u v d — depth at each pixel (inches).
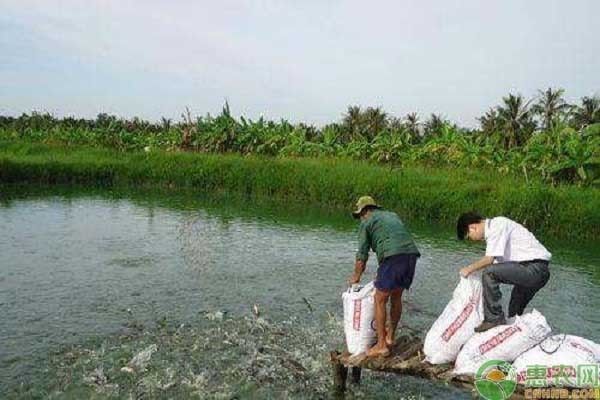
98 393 257.4
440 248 652.1
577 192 903.1
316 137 1868.8
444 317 243.1
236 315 374.9
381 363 242.5
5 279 446.3
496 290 235.1
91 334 330.0
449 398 263.7
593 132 1127.6
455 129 1510.8
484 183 999.0
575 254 661.3
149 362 292.4
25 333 326.6
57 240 624.1
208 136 1753.2
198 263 530.6
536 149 1139.9
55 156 1475.1
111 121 2261.3
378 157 1568.7
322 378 280.2
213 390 263.7
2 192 1093.1
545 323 225.6
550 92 1929.1
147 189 1240.8
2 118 2544.3
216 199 1093.8
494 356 225.6
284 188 1141.7
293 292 437.1
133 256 552.7
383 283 244.4
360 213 262.1
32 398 250.4
